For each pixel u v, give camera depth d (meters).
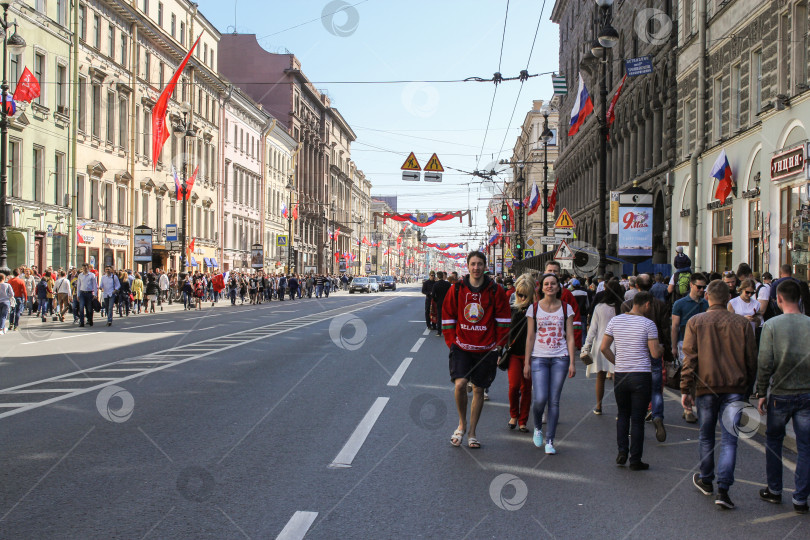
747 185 20.69
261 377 12.04
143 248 34.00
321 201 97.69
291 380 11.75
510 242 67.56
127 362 13.87
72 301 28.45
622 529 5.19
